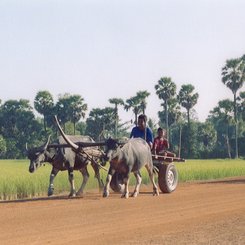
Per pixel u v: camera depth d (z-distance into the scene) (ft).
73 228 39.01
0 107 394.52
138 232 37.63
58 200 57.00
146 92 351.25
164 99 352.28
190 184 81.71
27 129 388.37
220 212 47.21
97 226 39.86
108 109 349.00
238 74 360.69
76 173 85.51
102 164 61.11
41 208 49.73
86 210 48.26
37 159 58.75
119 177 64.59
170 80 352.69
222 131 452.76
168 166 65.51
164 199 57.47
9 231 37.70
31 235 36.29
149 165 62.18
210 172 104.06
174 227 39.70
